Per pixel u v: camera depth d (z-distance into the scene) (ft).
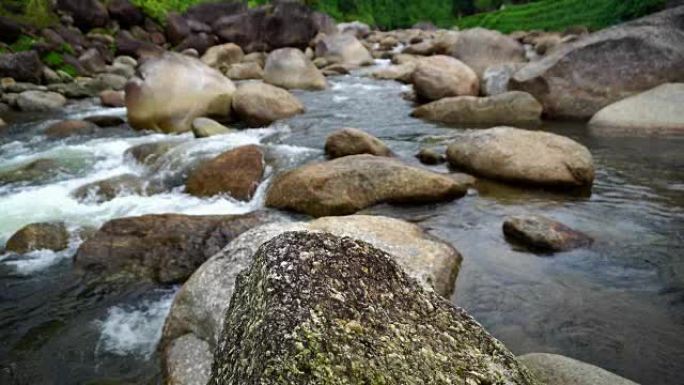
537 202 25.44
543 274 18.65
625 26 49.52
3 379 14.78
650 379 13.34
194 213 25.70
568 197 26.09
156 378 14.32
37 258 21.49
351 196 24.80
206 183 28.14
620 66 44.42
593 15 114.73
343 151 32.09
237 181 27.71
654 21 49.78
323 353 6.80
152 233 21.34
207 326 14.69
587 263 19.31
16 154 37.11
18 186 29.86
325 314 7.28
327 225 18.74
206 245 20.80
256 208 26.20
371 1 224.74
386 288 8.13
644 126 39.45
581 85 44.91
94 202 27.27
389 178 25.32
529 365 11.68
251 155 29.35
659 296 17.06
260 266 8.28
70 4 84.94
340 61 90.53
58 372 15.01
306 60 65.41
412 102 54.54
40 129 44.83
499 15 151.23
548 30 125.80
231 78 74.90
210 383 7.58
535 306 16.70
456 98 46.09
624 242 20.90
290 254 8.17
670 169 30.01
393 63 90.07
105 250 20.74
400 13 232.32
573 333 15.30
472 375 7.37
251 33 105.91
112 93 56.85
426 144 36.83
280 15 106.11
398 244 18.25
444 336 7.84
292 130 41.68
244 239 17.06
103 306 18.10
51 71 66.08
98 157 35.12
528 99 44.29
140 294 18.70
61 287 19.26
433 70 54.03
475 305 16.87
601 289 17.57
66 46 75.05
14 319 17.48
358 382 6.67
